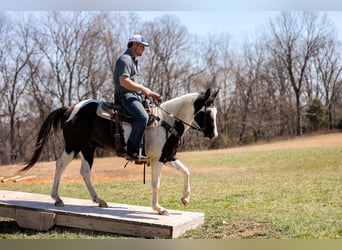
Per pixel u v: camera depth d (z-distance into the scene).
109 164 19.80
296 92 29.88
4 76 28.56
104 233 5.46
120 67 5.58
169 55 31.55
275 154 19.52
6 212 6.11
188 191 6.00
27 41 28.30
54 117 6.27
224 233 5.50
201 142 29.33
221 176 13.55
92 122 5.98
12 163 29.53
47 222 5.73
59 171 6.14
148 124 5.63
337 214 6.86
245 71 31.94
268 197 8.93
